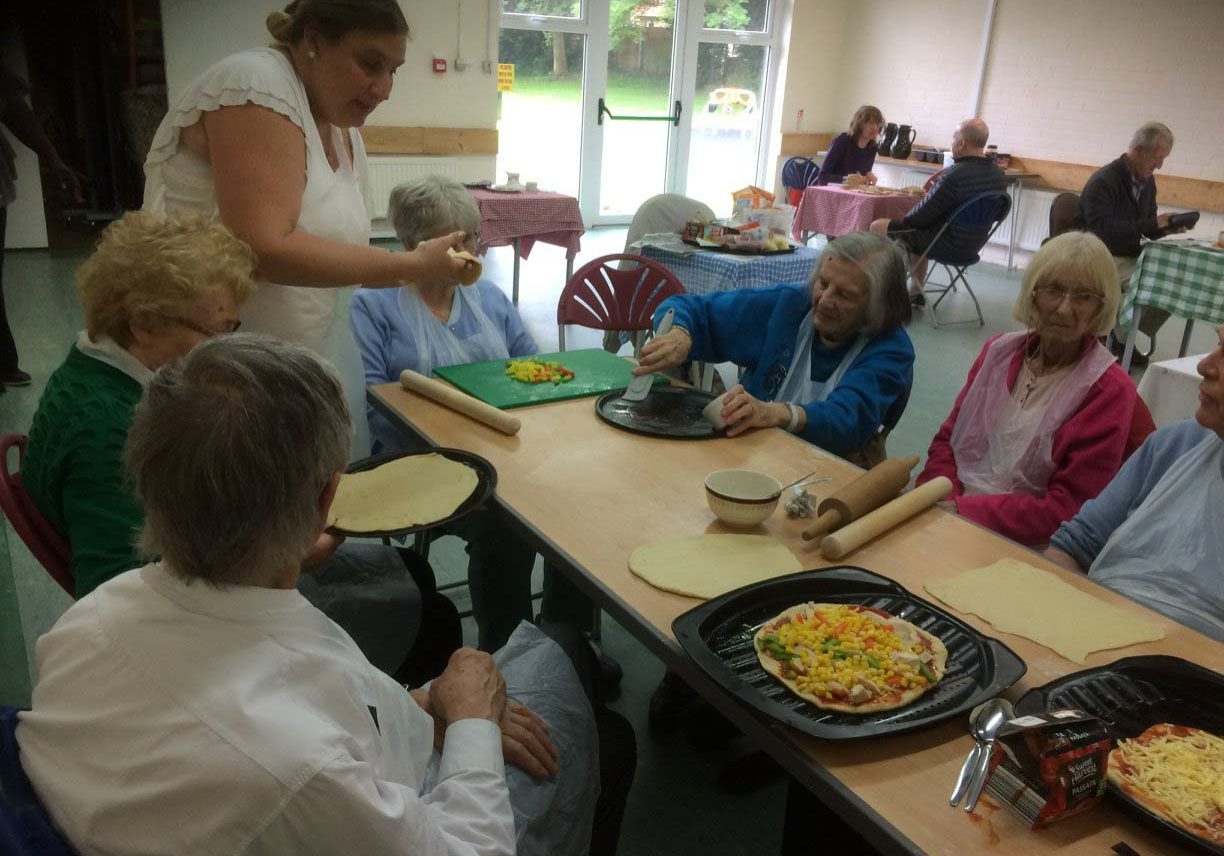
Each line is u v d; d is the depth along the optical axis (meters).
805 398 2.08
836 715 0.98
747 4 8.51
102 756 0.70
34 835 0.67
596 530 1.39
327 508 0.80
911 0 8.27
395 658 1.52
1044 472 1.87
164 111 6.46
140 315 1.15
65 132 6.70
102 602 0.76
